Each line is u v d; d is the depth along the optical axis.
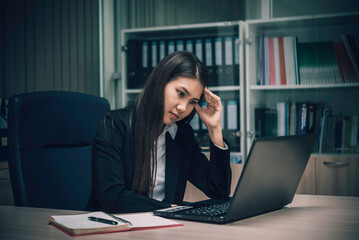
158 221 0.88
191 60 1.28
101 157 1.27
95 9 3.43
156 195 1.44
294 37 2.92
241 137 2.89
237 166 2.77
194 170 1.51
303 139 1.09
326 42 2.85
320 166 2.59
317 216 0.97
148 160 1.28
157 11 3.53
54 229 0.83
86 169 1.60
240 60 2.93
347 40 2.80
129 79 3.22
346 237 0.75
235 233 0.78
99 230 0.78
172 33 3.26
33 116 1.44
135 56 3.20
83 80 3.29
